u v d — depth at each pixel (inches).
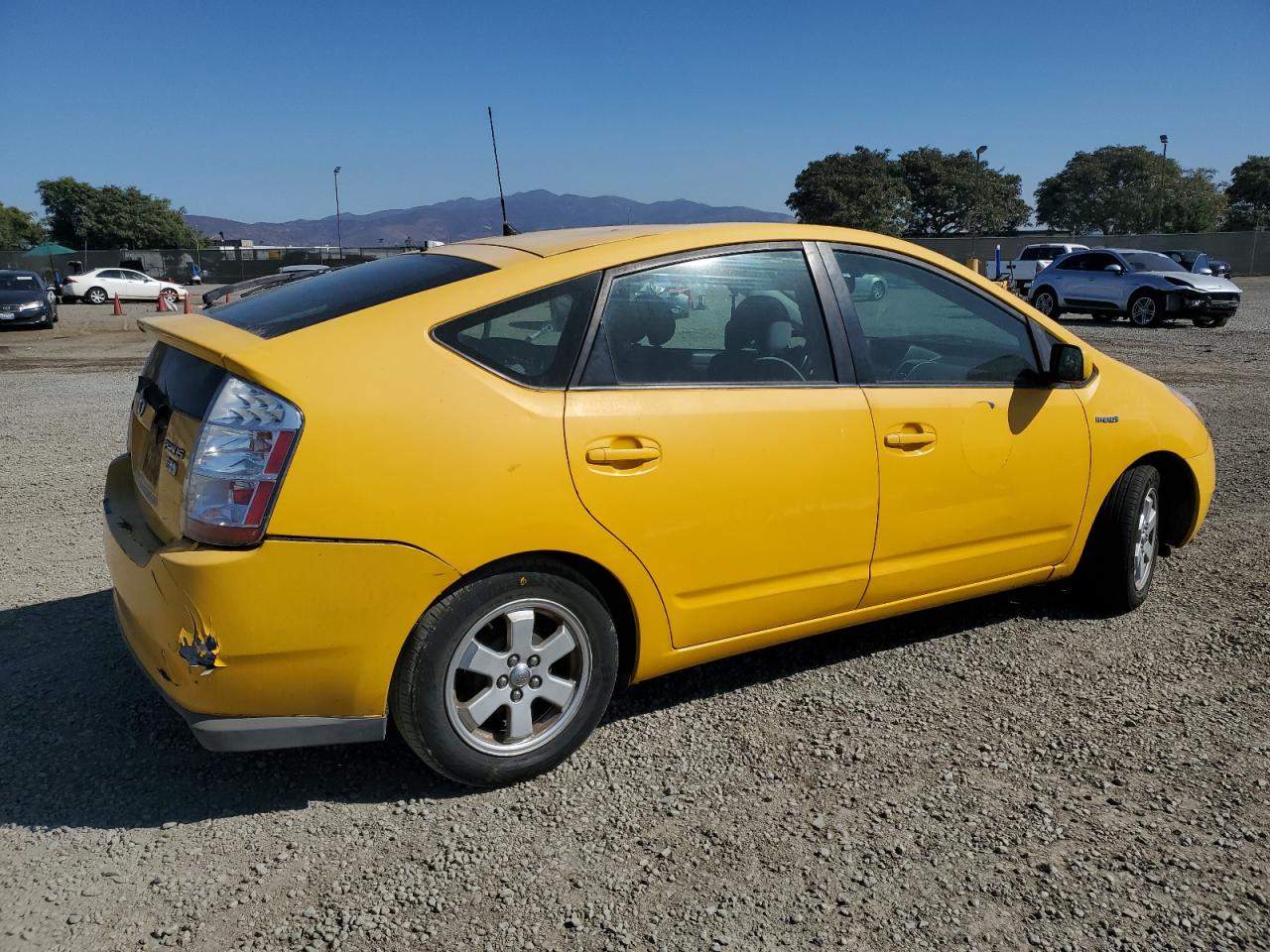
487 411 113.1
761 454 130.3
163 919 97.7
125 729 135.0
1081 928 97.2
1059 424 159.8
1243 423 364.2
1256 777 124.3
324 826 113.9
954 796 120.3
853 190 2576.3
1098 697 146.5
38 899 100.3
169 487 114.8
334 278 136.0
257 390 106.0
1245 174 3142.2
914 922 98.1
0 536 223.8
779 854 108.9
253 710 109.0
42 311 952.9
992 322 157.9
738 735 135.7
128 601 117.6
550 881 104.3
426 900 101.0
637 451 120.9
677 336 129.1
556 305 121.0
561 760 125.1
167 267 2429.9
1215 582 193.8
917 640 168.1
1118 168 3021.7
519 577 116.6
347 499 105.9
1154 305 823.1
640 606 125.3
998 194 3058.6
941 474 147.0
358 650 109.0
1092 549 174.7
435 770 117.6
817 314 140.5
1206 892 102.4
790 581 137.3
